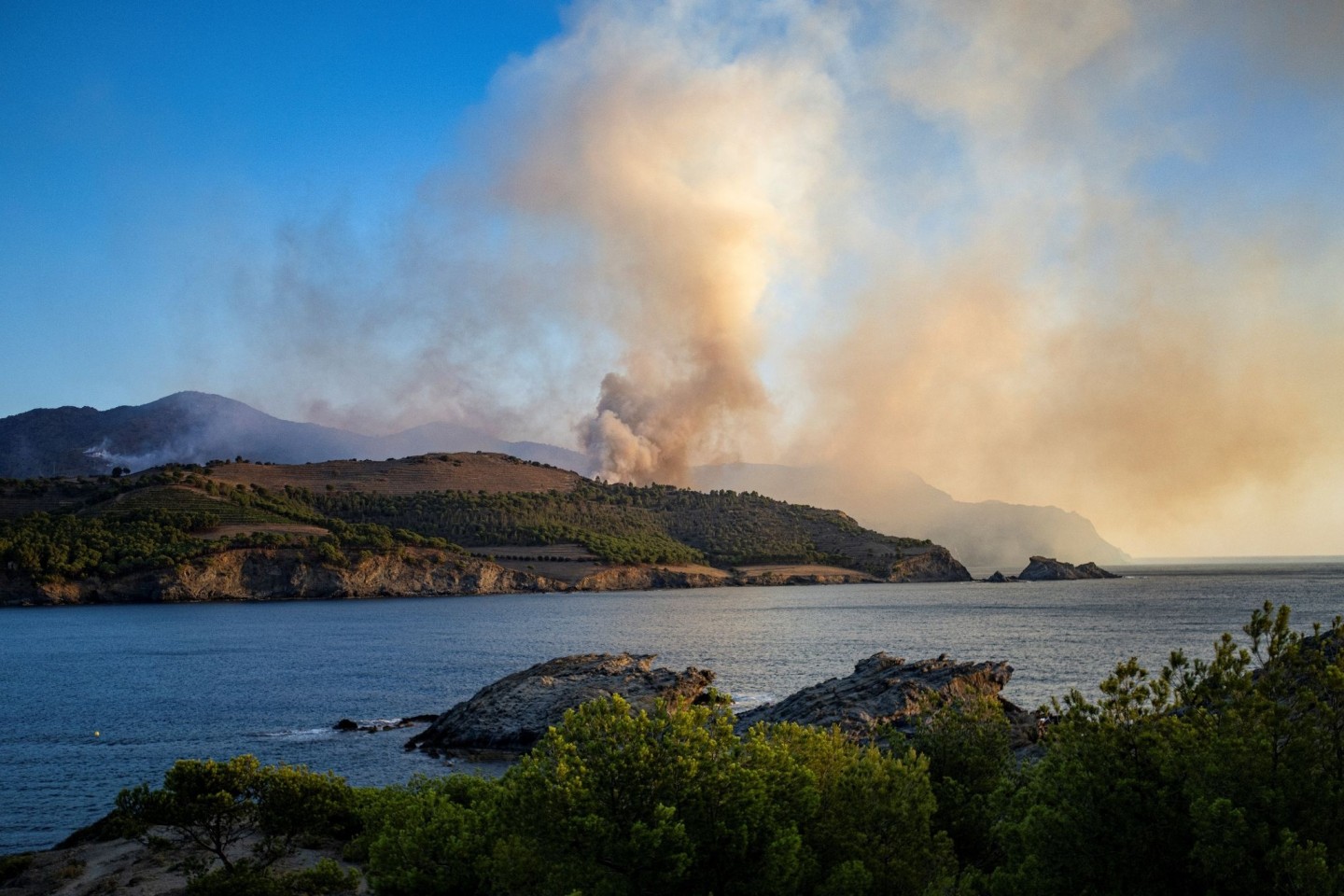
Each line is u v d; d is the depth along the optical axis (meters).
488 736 62.38
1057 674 92.25
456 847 24.73
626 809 20.44
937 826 25.91
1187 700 19.98
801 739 25.09
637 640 146.88
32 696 90.00
